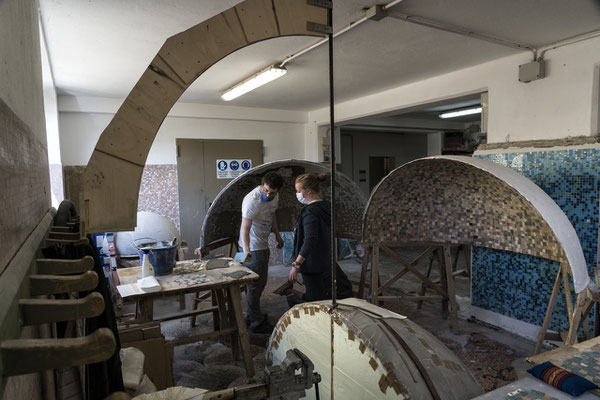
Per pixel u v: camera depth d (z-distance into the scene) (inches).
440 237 140.1
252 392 42.7
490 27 116.9
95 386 32.4
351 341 52.6
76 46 123.7
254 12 42.4
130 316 145.9
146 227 181.0
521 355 122.3
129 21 104.5
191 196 241.1
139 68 149.9
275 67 149.6
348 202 168.1
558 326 124.5
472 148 359.6
